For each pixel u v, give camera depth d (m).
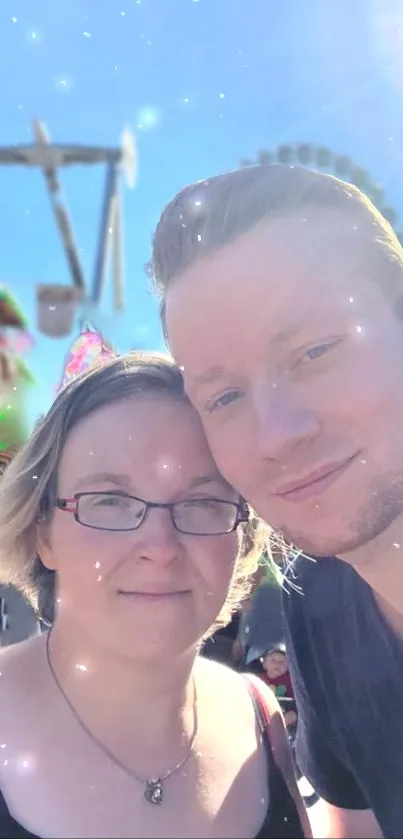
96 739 0.60
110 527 0.59
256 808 0.63
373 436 0.58
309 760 0.84
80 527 0.59
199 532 0.60
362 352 0.58
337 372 0.58
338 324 0.58
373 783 0.81
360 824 0.88
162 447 0.60
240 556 0.67
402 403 0.59
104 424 0.60
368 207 0.62
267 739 0.70
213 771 0.63
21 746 0.59
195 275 0.60
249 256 0.58
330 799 0.87
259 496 0.61
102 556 0.58
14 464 0.63
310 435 0.58
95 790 0.58
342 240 0.59
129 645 0.59
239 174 0.61
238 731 0.68
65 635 0.62
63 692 0.62
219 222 0.59
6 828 0.55
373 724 0.77
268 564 0.76
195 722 0.66
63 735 0.60
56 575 0.64
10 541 0.64
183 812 0.59
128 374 0.62
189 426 0.60
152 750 0.61
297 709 0.81
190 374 0.61
